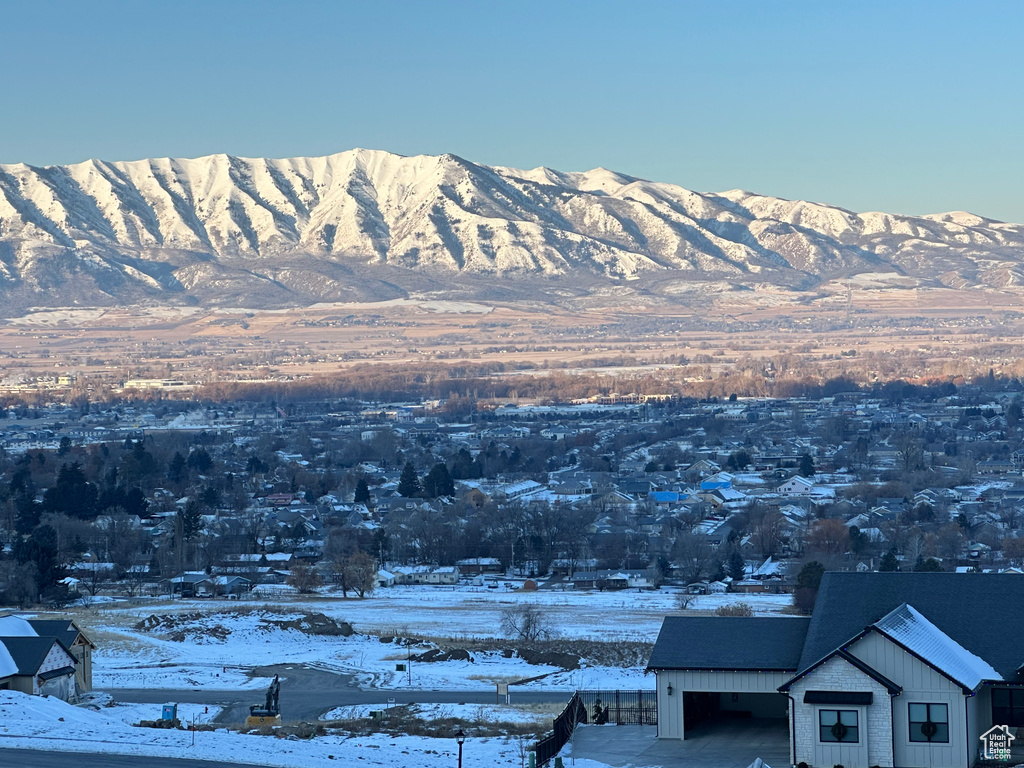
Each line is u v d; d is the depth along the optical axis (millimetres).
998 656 79125
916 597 83250
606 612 193125
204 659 148250
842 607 83312
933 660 76188
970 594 82938
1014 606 81812
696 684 83312
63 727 88062
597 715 93938
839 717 77188
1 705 96375
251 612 177000
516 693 119188
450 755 85938
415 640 159250
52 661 109812
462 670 135625
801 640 83750
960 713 75750
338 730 98312
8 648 108688
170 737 85688
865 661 77375
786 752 80062
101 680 131750
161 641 161125
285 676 133000
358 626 178375
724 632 85188
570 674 130500
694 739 83625
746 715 88750
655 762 78938
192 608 198125
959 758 75562
